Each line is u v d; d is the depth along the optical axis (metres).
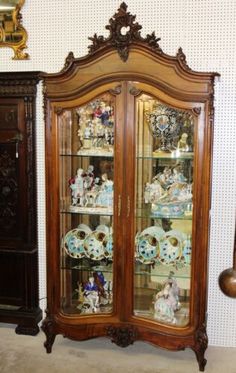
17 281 2.95
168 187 2.54
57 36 2.85
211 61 2.65
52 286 2.66
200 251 2.44
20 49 2.91
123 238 2.53
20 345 2.80
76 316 2.65
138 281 2.61
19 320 2.92
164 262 2.58
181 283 2.59
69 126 2.59
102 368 2.54
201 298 2.46
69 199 2.68
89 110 2.55
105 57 2.39
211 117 2.33
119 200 2.51
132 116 2.43
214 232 2.76
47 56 2.89
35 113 2.83
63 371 2.50
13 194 2.89
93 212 2.62
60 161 2.60
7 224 2.92
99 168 2.60
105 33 2.79
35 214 2.91
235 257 1.82
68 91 2.47
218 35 2.62
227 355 2.71
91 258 2.69
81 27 2.81
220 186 2.72
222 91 2.65
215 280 2.80
